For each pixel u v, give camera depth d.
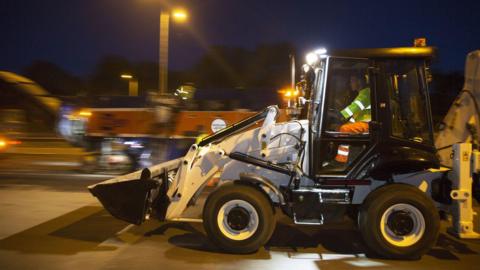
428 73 6.66
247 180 6.62
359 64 6.63
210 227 6.50
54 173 14.77
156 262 6.17
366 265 6.19
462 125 7.31
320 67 6.81
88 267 5.92
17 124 18.42
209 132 14.48
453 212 6.61
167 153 14.59
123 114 14.86
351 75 6.68
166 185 7.17
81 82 42.06
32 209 9.19
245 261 6.29
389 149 6.57
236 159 7.02
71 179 13.38
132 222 6.71
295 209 6.68
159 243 7.02
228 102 14.66
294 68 8.42
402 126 6.64
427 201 6.30
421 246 6.29
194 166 6.97
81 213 8.87
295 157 6.94
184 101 14.84
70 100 16.02
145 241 7.11
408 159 6.40
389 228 6.36
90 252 6.55
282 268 6.03
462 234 6.41
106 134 14.89
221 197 6.49
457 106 7.39
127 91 41.16
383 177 6.63
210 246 6.91
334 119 6.70
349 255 6.61
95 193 6.74
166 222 8.21
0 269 5.81
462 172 6.43
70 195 10.69
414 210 6.33
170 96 14.80
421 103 6.62
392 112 6.64
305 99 7.63
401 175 6.84
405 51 6.51
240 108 14.67
